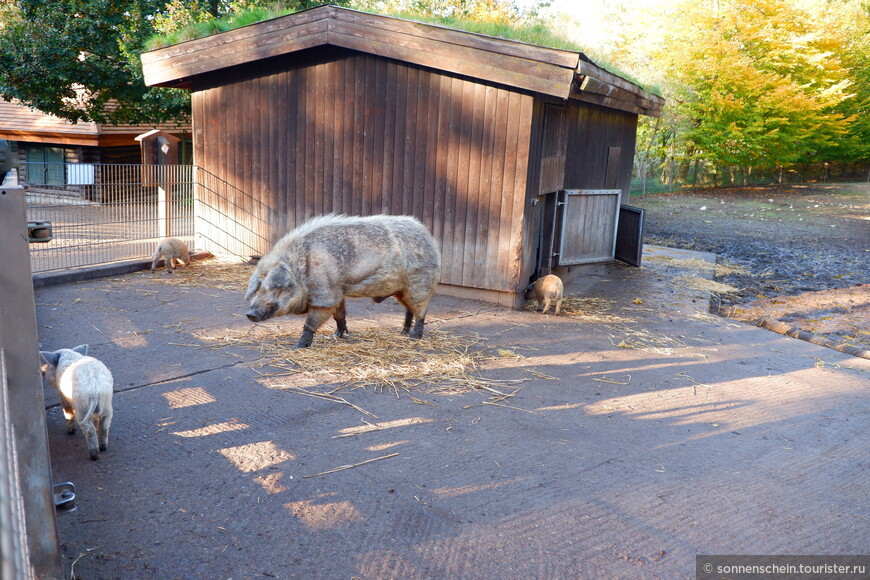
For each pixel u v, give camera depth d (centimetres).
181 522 391
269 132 1059
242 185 1099
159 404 554
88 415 440
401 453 491
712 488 461
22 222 280
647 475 475
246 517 400
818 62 3416
